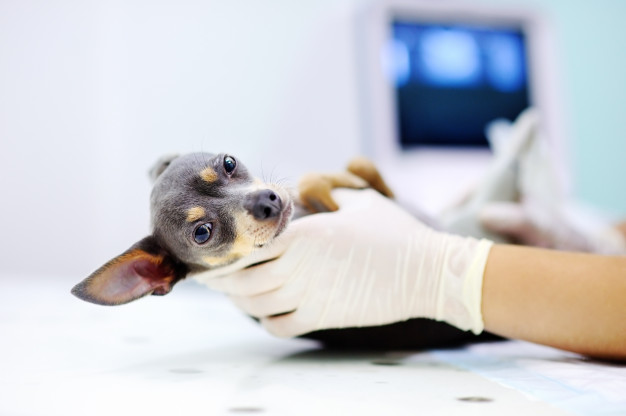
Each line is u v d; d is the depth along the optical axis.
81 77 1.32
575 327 0.41
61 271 1.30
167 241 0.48
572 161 1.30
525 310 0.42
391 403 0.35
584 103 1.32
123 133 1.31
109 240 1.30
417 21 1.22
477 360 0.45
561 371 0.40
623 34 1.35
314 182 0.49
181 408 0.35
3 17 1.29
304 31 1.31
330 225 0.46
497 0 1.30
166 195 0.49
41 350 0.50
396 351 0.49
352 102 1.28
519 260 0.43
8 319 0.67
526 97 1.26
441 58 1.23
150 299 0.93
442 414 0.34
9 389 0.39
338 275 0.45
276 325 0.47
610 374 0.39
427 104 1.22
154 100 1.31
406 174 1.18
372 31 1.21
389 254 0.45
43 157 1.30
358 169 0.52
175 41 1.32
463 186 0.75
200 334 0.57
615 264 0.42
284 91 1.32
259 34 1.32
